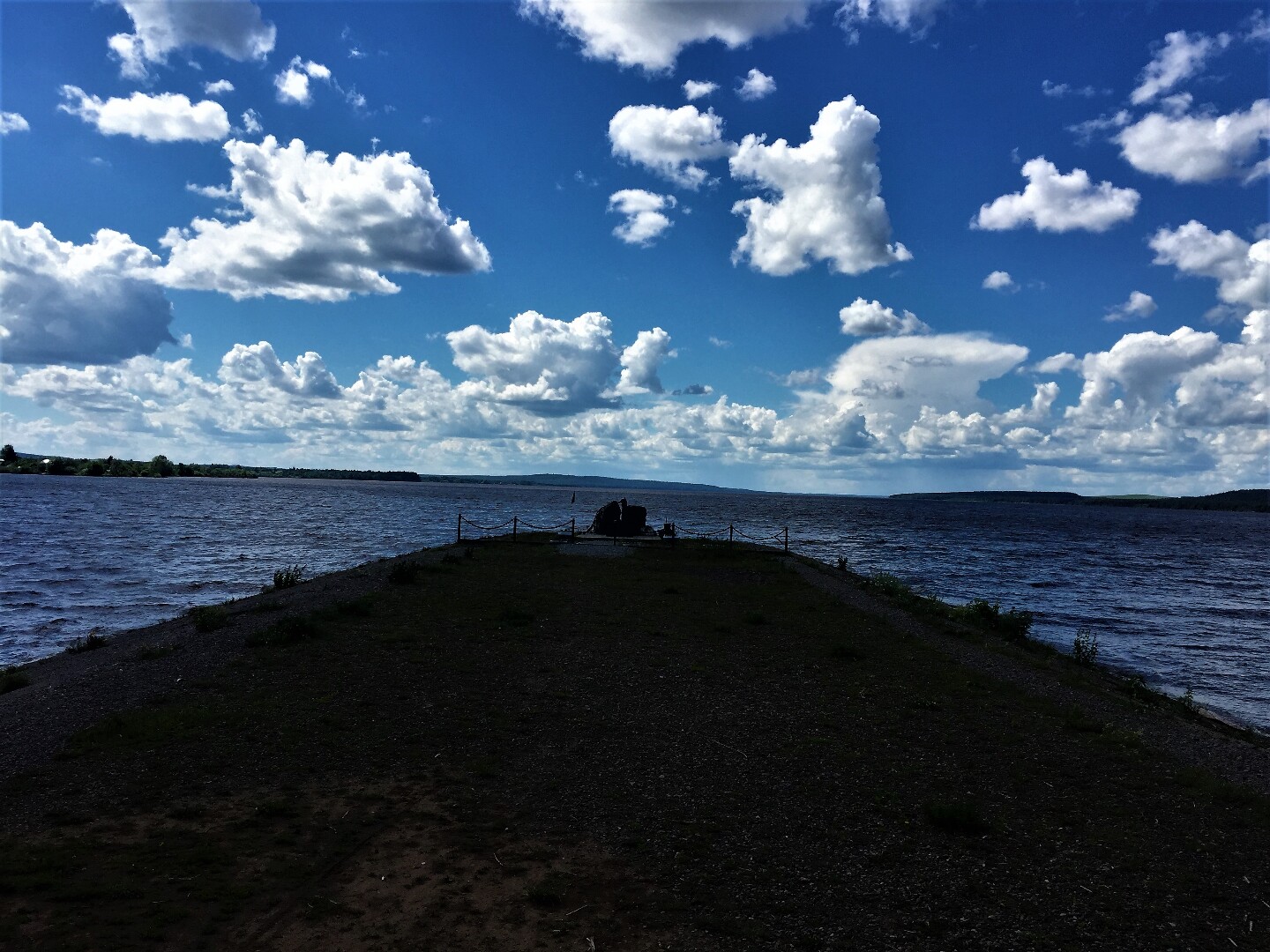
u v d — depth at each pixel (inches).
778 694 509.0
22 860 249.3
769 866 272.1
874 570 1649.9
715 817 311.0
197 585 1176.2
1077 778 382.9
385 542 1999.3
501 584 991.6
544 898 239.6
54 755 352.8
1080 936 238.1
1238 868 293.0
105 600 1022.4
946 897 256.5
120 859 254.1
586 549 1482.5
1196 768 417.1
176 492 5059.1
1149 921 249.4
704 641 674.8
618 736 408.8
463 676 519.5
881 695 518.6
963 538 3058.6
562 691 491.2
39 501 3368.6
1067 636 1003.3
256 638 595.2
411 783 332.5
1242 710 665.6
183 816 290.2
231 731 390.3
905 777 367.9
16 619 885.8
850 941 227.5
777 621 792.9
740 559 1403.8
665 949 217.6
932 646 703.7
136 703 436.1
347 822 291.4
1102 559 2285.9
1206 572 2007.9
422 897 238.5
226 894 233.9
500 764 359.9
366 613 738.8
